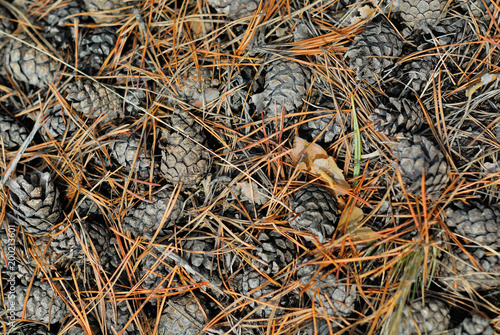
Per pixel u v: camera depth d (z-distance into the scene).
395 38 0.73
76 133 0.75
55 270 0.74
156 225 0.74
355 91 0.73
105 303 0.74
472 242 0.71
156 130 0.75
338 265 0.70
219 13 0.75
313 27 0.75
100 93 0.74
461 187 0.71
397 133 0.71
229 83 0.75
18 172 0.75
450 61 0.74
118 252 0.75
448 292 0.71
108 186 0.76
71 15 0.77
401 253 0.70
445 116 0.73
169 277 0.73
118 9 0.77
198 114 0.75
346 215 0.72
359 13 0.74
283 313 0.72
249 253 0.72
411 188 0.70
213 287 0.72
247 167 0.74
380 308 0.70
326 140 0.74
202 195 0.75
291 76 0.73
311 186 0.73
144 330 0.73
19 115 0.77
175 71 0.75
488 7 0.73
